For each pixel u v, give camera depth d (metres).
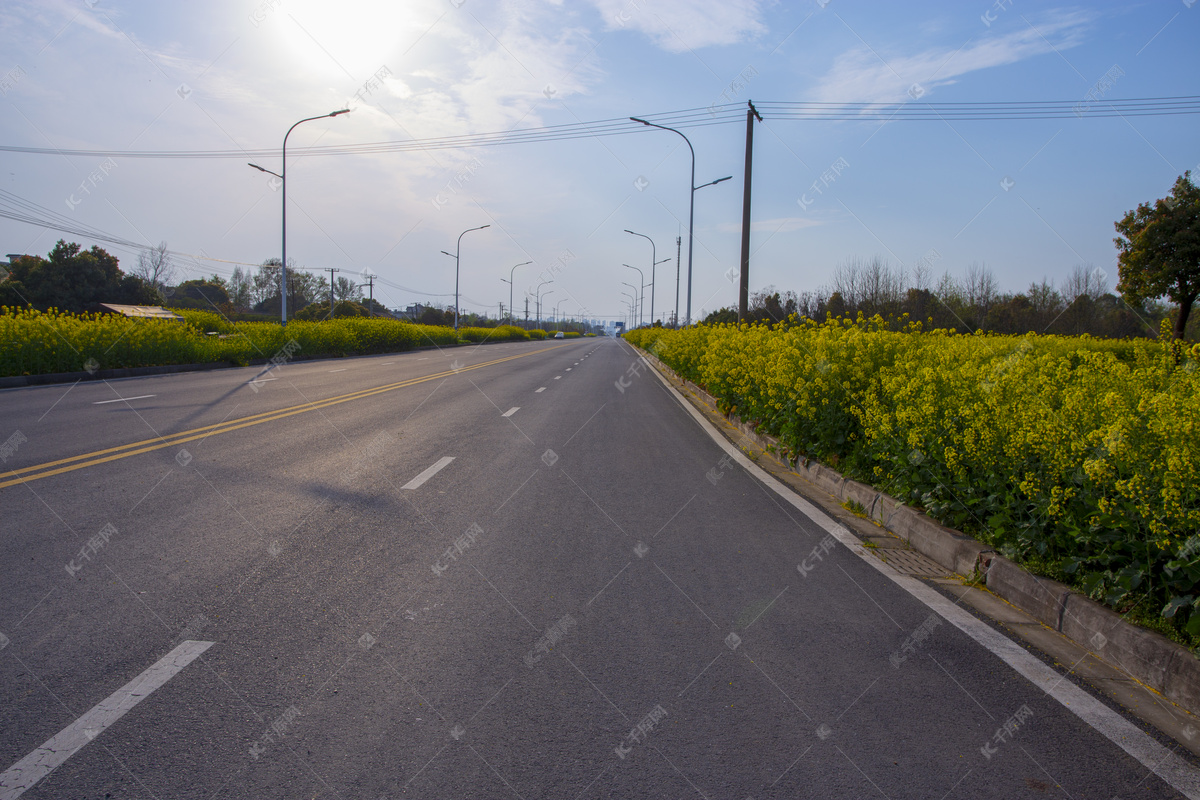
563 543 5.18
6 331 17.06
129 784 2.33
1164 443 3.96
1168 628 3.52
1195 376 5.01
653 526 5.71
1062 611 3.85
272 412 11.70
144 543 4.79
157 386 16.06
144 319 23.09
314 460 7.85
